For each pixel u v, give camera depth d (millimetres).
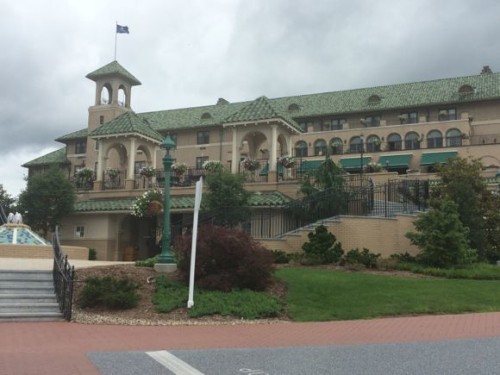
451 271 18656
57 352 8859
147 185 38062
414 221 21375
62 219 37438
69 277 13516
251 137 38594
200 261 15164
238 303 14008
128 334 11172
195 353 8570
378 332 11180
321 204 25688
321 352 8594
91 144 64250
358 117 62312
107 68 59094
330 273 18203
